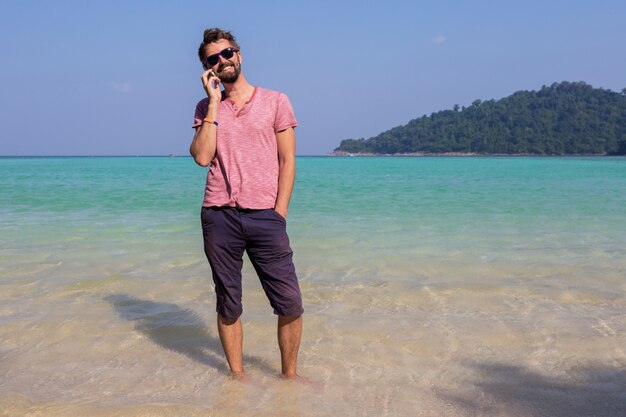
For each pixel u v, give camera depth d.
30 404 2.84
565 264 5.94
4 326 3.99
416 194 16.00
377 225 8.97
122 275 5.47
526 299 4.66
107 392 3.01
